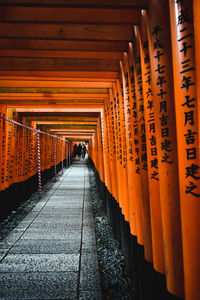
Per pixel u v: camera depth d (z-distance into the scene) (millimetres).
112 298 3029
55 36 2943
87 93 5504
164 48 2020
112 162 5270
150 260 2549
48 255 4051
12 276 3359
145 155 2611
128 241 3672
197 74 1652
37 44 3215
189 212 1713
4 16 2541
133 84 3004
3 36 2904
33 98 5625
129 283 3371
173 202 1967
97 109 7414
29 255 4043
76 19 2598
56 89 5480
